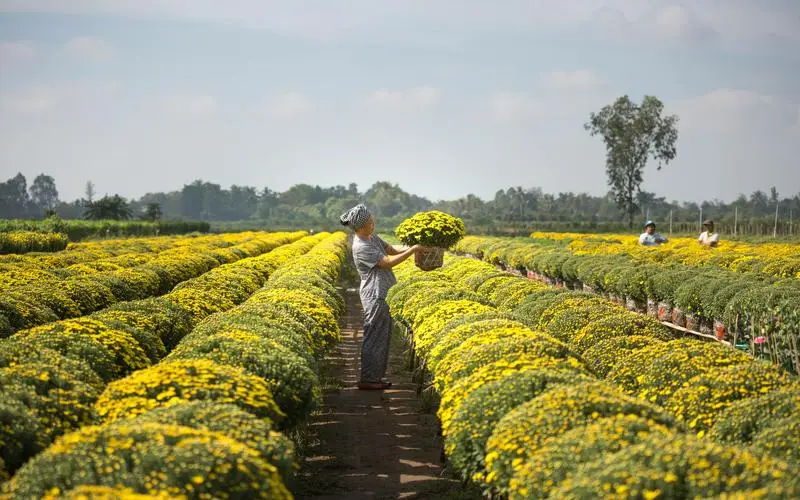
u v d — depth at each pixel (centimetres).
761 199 12838
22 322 1072
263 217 18725
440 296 1271
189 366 625
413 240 1172
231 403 584
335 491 763
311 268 1886
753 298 1237
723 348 772
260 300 1193
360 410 1097
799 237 4409
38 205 19562
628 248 2769
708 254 2209
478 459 581
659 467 405
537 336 815
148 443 441
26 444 526
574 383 603
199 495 406
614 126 8656
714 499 379
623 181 8756
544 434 507
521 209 12525
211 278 1532
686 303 1520
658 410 537
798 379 686
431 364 899
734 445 546
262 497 423
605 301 1172
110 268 2055
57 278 1532
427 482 789
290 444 516
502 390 605
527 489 461
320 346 1056
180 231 6831
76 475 418
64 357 704
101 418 584
